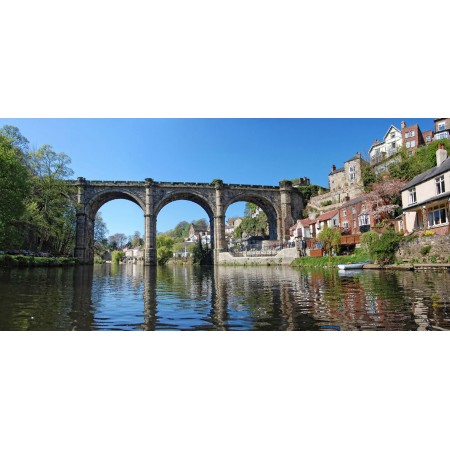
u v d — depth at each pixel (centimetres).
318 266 4166
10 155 2853
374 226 4588
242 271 3859
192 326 934
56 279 2380
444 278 1898
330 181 8919
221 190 7044
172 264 8781
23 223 4366
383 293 1416
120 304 1295
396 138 7944
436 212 3034
